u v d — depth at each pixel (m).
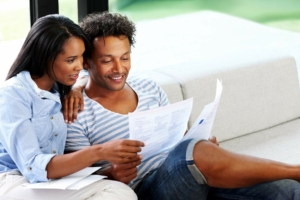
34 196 1.65
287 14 8.07
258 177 1.74
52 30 1.71
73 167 1.66
